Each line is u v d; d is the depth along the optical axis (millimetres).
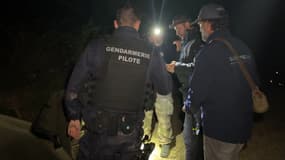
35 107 5949
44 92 6711
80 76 2344
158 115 4109
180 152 4539
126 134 2389
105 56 2340
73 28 9266
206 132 2725
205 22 2730
